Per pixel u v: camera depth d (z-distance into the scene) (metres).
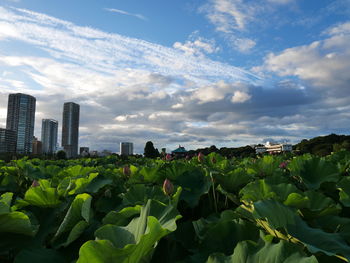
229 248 1.62
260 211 1.68
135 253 1.19
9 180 4.09
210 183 3.07
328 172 3.52
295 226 1.67
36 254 1.64
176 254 1.79
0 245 1.76
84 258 1.11
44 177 4.70
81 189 2.89
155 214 1.80
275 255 1.18
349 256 1.37
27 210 2.39
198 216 3.07
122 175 4.47
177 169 3.88
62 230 1.82
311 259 1.08
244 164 5.79
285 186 2.66
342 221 1.98
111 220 1.96
